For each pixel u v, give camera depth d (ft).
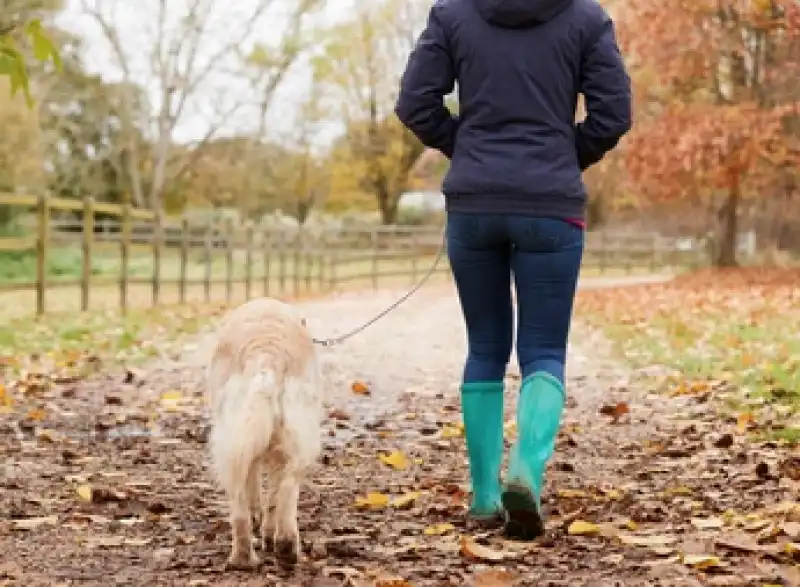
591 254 133.59
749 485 18.84
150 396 29.71
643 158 94.27
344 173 168.35
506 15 15.53
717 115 89.15
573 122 16.15
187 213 166.50
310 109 163.53
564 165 15.78
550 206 15.65
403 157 168.35
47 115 147.33
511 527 15.60
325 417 27.40
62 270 94.43
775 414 25.29
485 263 16.42
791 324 47.65
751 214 144.87
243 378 13.91
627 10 96.48
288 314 15.19
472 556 14.52
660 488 19.10
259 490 15.70
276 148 162.61
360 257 100.01
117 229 114.42
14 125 113.80
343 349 42.52
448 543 15.29
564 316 16.16
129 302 67.05
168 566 14.24
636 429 25.41
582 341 46.19
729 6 89.76
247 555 14.03
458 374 36.06
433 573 13.98
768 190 106.22
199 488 19.20
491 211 15.76
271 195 168.66
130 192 160.45
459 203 16.06
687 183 95.86
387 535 16.08
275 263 115.03
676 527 16.11
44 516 16.92
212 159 162.40
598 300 73.41
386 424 26.66
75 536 15.76
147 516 17.03
